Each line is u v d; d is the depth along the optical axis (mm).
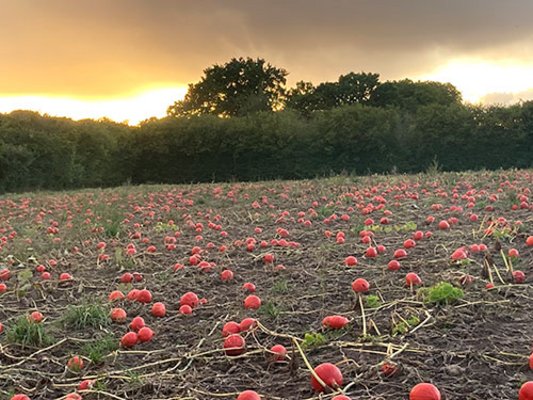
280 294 4672
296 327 3863
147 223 9734
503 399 2613
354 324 3754
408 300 4078
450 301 3932
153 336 3904
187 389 2973
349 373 2965
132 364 3475
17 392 3152
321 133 26766
